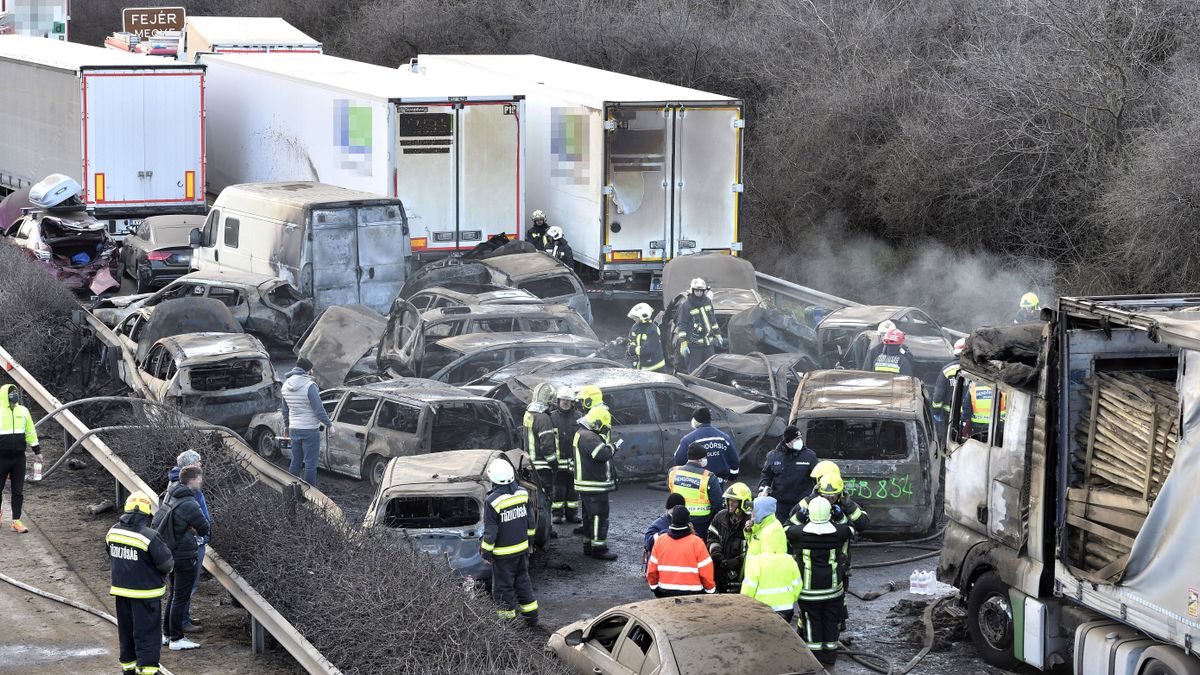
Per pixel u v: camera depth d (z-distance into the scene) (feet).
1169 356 139.44
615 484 188.03
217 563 165.37
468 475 167.32
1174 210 290.97
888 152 370.53
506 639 141.59
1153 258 298.35
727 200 313.53
